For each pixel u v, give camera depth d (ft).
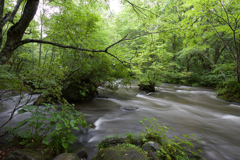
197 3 21.01
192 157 9.15
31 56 29.30
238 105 26.12
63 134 9.02
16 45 9.25
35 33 23.76
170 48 65.46
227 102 28.78
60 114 8.64
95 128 14.58
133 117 18.72
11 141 8.71
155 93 39.55
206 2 20.11
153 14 14.75
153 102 28.78
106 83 29.30
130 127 15.06
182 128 15.08
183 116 19.71
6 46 8.83
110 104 25.58
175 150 8.50
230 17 21.57
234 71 36.24
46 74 9.42
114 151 7.44
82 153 8.87
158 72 39.24
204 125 16.19
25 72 8.86
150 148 8.21
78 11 16.52
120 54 23.97
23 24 9.15
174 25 16.10
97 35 20.79
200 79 56.34
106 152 7.58
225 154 10.07
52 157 7.67
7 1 17.25
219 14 22.79
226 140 12.43
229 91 30.86
